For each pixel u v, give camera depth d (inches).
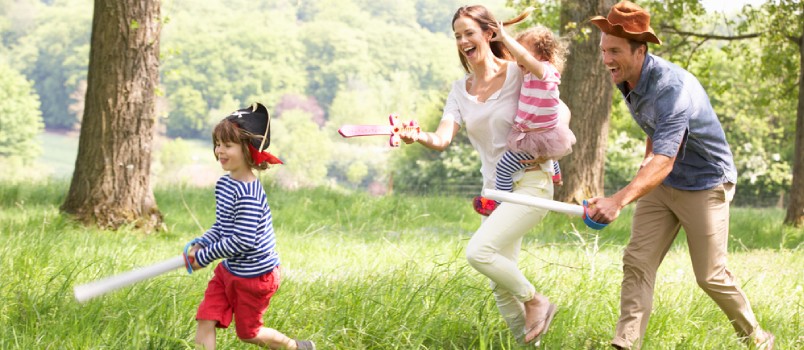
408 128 205.8
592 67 629.3
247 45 4124.0
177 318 212.4
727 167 213.6
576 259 333.1
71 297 227.6
